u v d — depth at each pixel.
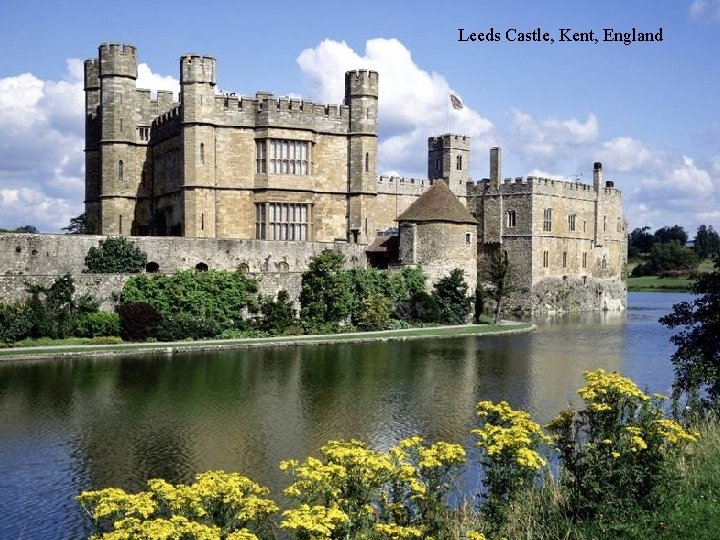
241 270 56.47
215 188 64.50
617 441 14.64
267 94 68.81
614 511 13.84
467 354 47.19
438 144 95.69
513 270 90.81
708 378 23.81
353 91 70.06
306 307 58.09
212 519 12.85
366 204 70.38
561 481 15.85
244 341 50.34
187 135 63.34
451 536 14.30
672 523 13.73
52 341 47.44
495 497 14.18
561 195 94.06
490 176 93.25
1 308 46.91
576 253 97.00
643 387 36.16
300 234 67.25
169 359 43.12
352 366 41.56
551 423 15.98
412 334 56.78
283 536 17.23
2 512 19.77
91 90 74.50
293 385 35.78
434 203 68.62
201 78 63.41
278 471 22.75
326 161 69.62
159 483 13.18
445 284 66.44
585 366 43.09
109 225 68.31
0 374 37.56
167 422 28.52
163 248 58.00
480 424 28.50
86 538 18.16
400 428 27.91
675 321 28.39
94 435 26.70
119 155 68.06
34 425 28.00
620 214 105.69
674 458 15.73
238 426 28.00
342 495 13.56
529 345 52.94
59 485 21.72
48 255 53.44
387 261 69.38
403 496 14.84
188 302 53.16
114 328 49.44
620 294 103.12
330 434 27.00
